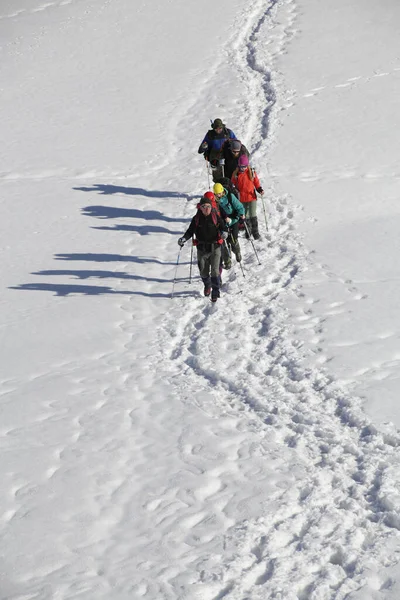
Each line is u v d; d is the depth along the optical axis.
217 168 23.06
